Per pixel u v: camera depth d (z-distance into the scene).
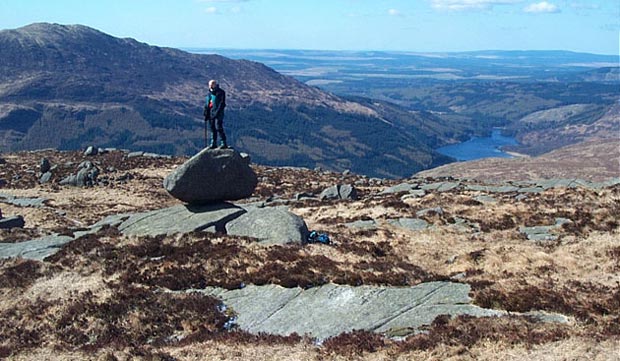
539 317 17.58
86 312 20.00
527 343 15.46
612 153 179.38
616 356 14.45
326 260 23.97
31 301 21.44
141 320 19.42
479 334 16.17
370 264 23.88
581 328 16.45
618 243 26.55
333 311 19.05
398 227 34.09
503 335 16.02
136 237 27.38
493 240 30.30
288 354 16.25
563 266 23.95
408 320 17.89
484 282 20.91
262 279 21.91
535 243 28.97
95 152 88.31
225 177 28.59
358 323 17.98
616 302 18.56
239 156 28.88
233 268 23.28
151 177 69.50
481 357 14.92
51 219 43.66
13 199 53.44
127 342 17.92
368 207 41.75
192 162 28.23
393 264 24.36
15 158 83.88
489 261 25.14
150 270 23.30
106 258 24.86
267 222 27.83
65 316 19.83
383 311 18.72
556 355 14.70
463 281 21.47
